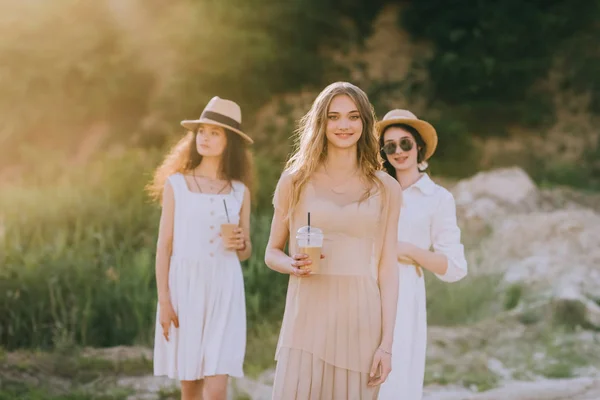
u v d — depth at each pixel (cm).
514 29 2103
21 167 1828
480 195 1496
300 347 420
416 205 538
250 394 744
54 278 899
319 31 2067
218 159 612
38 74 1912
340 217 423
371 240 429
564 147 2041
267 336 912
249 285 986
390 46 2147
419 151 568
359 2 2147
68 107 1906
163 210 593
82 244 1021
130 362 802
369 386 420
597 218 1329
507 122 2058
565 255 1204
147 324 900
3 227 1074
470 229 1359
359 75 2062
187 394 586
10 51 1906
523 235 1265
